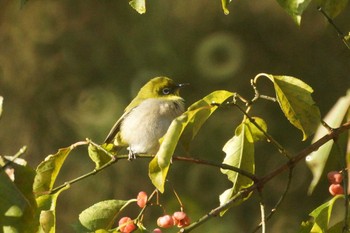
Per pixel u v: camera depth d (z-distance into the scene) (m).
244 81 15.87
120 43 15.91
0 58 16.11
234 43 15.90
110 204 5.63
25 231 4.66
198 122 5.35
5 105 15.98
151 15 15.91
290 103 5.39
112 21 16.03
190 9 15.93
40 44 16.11
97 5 16.11
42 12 16.14
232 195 5.70
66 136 15.80
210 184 15.33
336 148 5.90
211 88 15.79
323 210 5.53
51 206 5.47
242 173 5.28
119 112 15.59
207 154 15.40
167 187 15.41
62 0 16.11
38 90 16.02
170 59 15.75
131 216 15.58
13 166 4.84
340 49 15.80
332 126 5.99
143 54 15.80
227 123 15.45
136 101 9.30
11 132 15.93
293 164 5.38
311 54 15.94
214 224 15.27
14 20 16.16
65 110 15.93
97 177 15.66
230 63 15.84
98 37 16.02
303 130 5.42
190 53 15.84
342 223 5.54
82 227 5.61
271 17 16.11
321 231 5.53
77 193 15.62
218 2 15.97
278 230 15.38
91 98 15.73
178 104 9.18
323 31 15.88
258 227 5.27
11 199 4.55
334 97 15.69
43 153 15.86
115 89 15.73
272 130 15.59
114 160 5.55
